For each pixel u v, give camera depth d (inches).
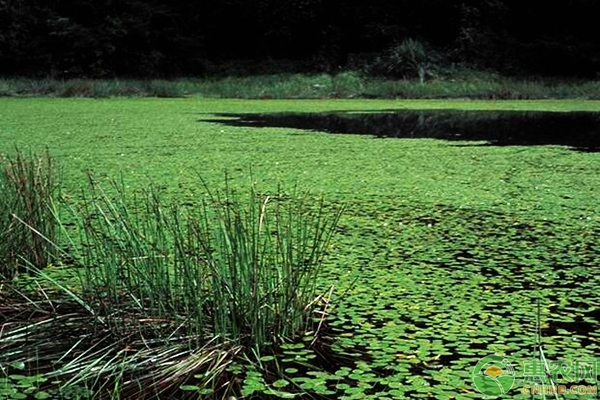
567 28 969.5
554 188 245.4
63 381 102.5
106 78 892.6
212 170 277.3
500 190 241.4
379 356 110.1
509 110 605.6
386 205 217.5
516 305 132.2
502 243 175.8
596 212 208.7
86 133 394.0
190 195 228.5
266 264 123.3
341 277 147.9
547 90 769.6
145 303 125.0
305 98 755.4
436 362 107.7
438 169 284.4
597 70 902.4
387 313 127.8
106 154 315.6
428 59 878.4
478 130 447.5
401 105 658.2
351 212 207.6
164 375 104.4
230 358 108.7
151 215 192.1
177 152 325.1
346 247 170.7
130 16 927.0
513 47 918.4
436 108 625.3
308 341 115.9
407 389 99.0
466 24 929.5
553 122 503.5
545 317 126.0
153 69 911.0
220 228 125.1
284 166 288.7
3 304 129.2
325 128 450.3
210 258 120.3
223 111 572.7
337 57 941.8
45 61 896.9
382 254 165.3
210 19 997.2
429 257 163.3
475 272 152.6
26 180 162.2
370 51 956.0
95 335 116.1
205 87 769.6
